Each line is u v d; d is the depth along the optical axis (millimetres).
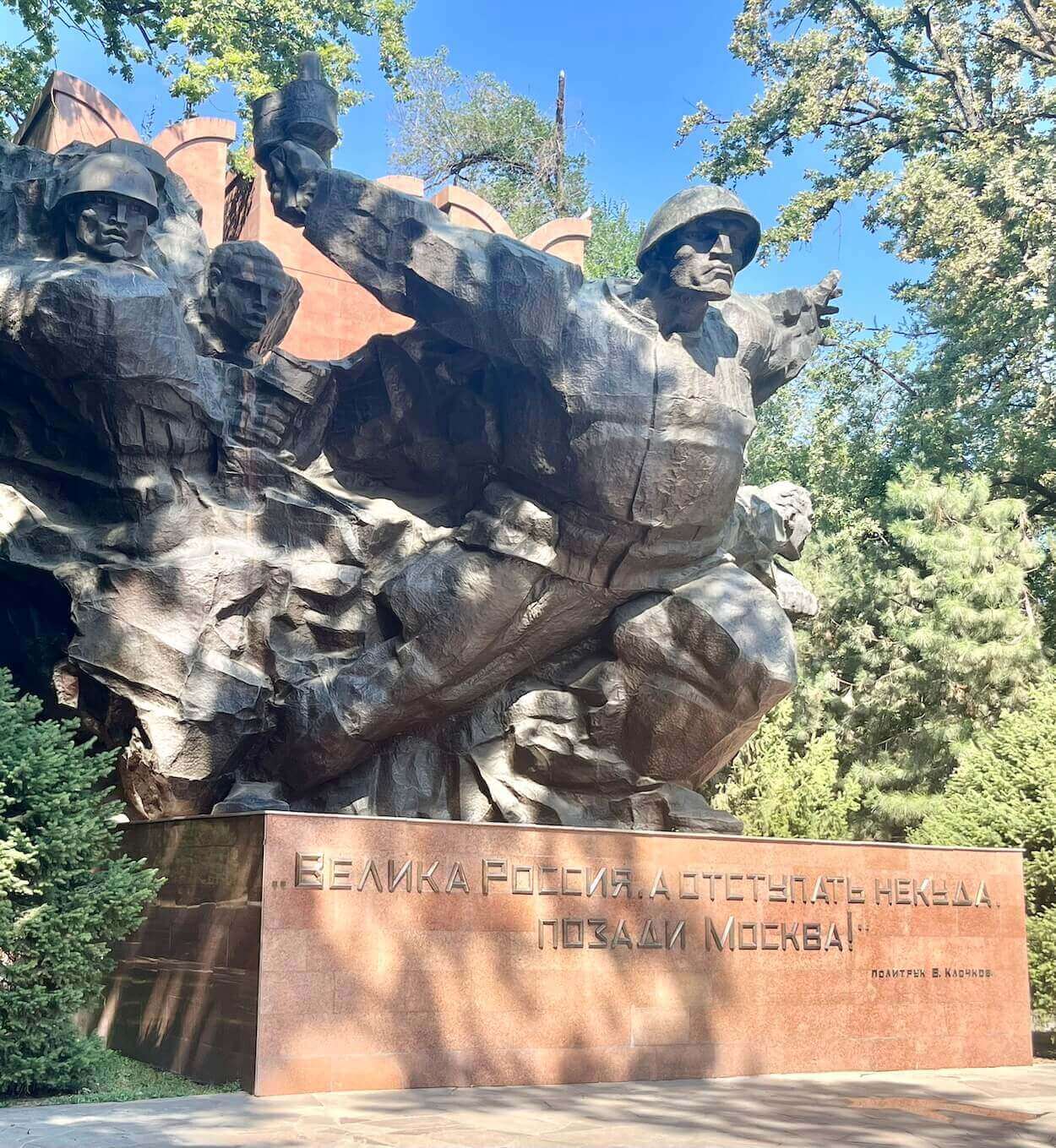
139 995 11273
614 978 11117
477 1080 10250
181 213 14734
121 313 12180
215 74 24500
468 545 13219
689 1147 7879
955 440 29953
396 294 12633
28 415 13312
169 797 12445
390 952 10078
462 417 13648
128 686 12383
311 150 12820
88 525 13289
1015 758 16672
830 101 30875
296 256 17812
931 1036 12789
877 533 30094
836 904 12555
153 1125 8047
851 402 33062
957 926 13250
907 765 25203
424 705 13281
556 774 13672
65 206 12758
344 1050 9711
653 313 12695
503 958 10609
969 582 25219
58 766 9648
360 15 27828
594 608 13492
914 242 29250
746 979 11828
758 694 13336
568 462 12625
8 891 9148
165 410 12852
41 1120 8227
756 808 19375
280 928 9641
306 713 12969
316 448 14414
